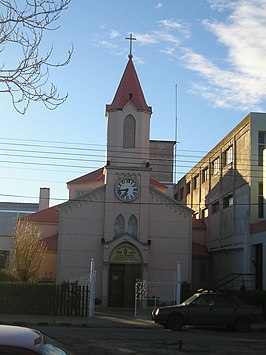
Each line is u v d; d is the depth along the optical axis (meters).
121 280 35.09
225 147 41.53
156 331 22.88
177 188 61.69
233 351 16.20
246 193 35.88
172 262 36.03
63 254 35.50
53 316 28.86
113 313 31.34
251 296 30.86
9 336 4.32
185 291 32.38
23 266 36.06
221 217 41.97
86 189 44.69
